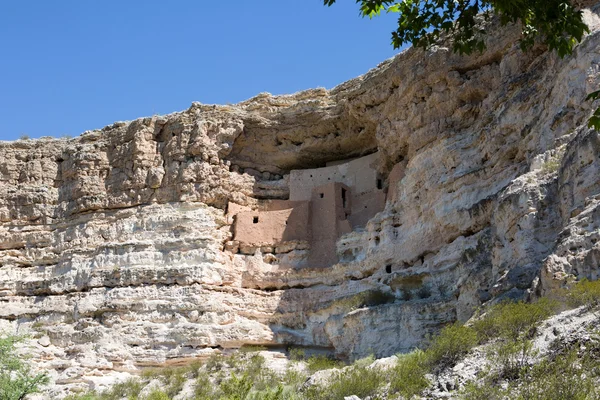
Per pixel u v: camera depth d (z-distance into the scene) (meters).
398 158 37.66
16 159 45.19
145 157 42.06
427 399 17.17
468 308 25.77
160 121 42.84
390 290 33.03
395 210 35.50
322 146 41.81
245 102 43.53
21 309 39.59
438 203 32.47
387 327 30.44
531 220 23.05
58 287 39.84
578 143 21.97
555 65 28.44
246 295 37.09
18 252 42.56
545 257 22.12
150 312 36.78
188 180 40.72
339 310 34.06
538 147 27.61
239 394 21.20
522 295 21.22
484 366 17.22
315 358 32.09
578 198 21.39
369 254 35.44
